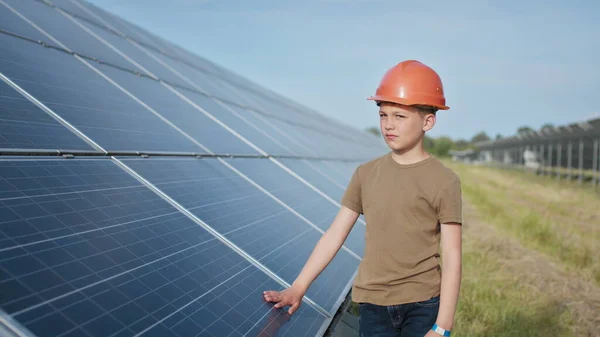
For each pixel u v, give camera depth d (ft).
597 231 42.96
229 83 45.78
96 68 19.70
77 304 6.87
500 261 29.53
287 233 14.73
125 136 14.30
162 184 12.45
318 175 26.58
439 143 392.88
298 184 21.61
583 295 24.82
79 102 14.71
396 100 8.98
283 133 34.24
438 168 9.36
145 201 11.04
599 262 30.55
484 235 36.88
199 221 11.64
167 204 11.56
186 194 12.73
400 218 9.45
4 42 15.70
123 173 11.84
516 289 24.58
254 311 9.50
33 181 9.23
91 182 10.45
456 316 20.06
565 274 28.25
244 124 27.50
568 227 43.09
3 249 7.06
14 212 8.02
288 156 26.16
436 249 9.64
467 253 30.60
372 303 9.80
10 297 6.30
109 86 18.29
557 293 24.82
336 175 31.17
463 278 25.12
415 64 9.38
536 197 72.69
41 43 18.02
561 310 22.58
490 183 96.22
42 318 6.28
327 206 21.16
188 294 8.68
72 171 10.48
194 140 18.21
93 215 9.23
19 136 10.66
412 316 9.55
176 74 30.37
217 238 11.46
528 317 21.01
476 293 22.85
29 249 7.35
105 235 8.84
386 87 9.21
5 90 12.47
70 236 8.23
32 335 5.96
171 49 43.70
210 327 8.20
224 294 9.38
